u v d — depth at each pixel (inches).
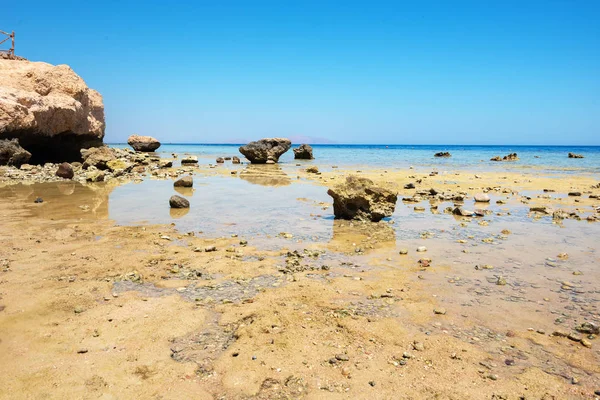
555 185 803.4
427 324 209.5
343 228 425.7
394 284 264.7
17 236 369.7
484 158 2110.0
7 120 927.7
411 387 156.6
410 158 2039.9
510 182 858.8
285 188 743.1
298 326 206.4
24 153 960.3
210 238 377.7
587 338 195.0
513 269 294.5
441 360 175.6
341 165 1438.2
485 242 368.8
